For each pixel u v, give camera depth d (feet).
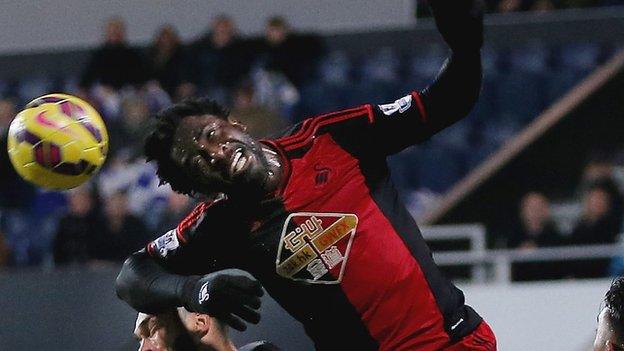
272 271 15.10
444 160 50.24
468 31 14.61
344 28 56.44
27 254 47.96
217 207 15.20
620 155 46.80
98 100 48.16
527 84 52.54
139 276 15.61
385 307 14.78
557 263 38.45
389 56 54.34
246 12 57.36
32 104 16.46
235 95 47.52
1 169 47.70
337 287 14.87
